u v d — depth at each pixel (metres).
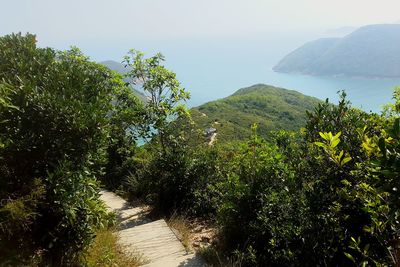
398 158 1.73
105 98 5.05
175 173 7.96
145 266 4.85
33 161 4.07
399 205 1.81
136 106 8.45
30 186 3.70
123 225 7.06
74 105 4.20
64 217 3.77
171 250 5.46
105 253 4.55
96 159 4.54
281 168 4.98
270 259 4.29
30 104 4.02
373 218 2.64
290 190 4.41
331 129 3.62
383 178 2.19
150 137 8.59
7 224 3.29
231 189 5.40
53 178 3.74
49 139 4.10
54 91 4.36
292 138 5.12
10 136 3.92
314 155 3.82
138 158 10.91
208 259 4.98
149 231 6.25
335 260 3.50
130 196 9.37
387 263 2.80
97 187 4.43
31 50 5.38
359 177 3.12
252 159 5.45
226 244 5.18
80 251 4.06
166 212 7.69
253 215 4.98
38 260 3.67
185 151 8.52
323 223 3.61
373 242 3.34
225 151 8.52
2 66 4.71
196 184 7.85
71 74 4.86
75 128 4.11
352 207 3.41
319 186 3.63
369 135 3.43
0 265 3.33
